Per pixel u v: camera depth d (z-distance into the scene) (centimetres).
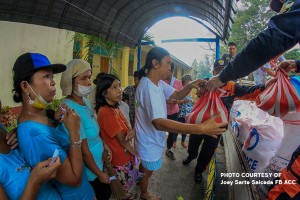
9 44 618
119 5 548
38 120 140
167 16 699
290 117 209
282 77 186
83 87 216
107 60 1281
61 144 151
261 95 201
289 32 120
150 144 267
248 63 133
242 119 336
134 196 310
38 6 375
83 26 501
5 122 429
